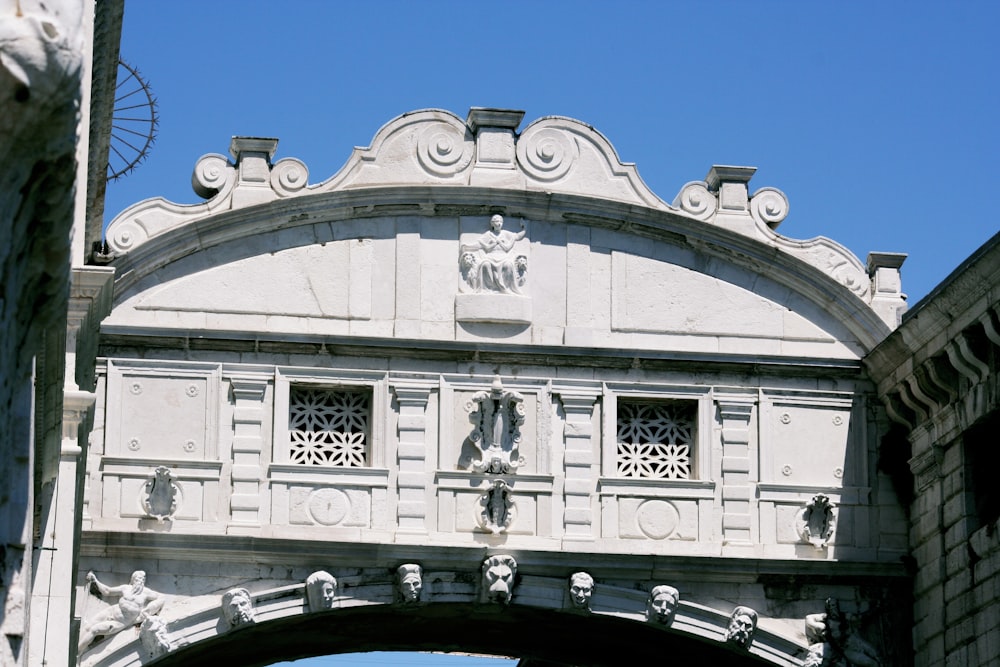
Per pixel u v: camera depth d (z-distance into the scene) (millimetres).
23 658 11492
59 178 11273
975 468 33688
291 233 34969
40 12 10898
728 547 34906
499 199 35344
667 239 35969
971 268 31281
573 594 34094
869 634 35125
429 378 34781
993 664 31906
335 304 34812
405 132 35500
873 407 36094
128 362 33938
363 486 34188
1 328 11047
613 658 38156
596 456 34969
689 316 35812
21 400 11625
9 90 10773
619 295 35656
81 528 30891
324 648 37281
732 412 35531
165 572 33406
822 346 36125
